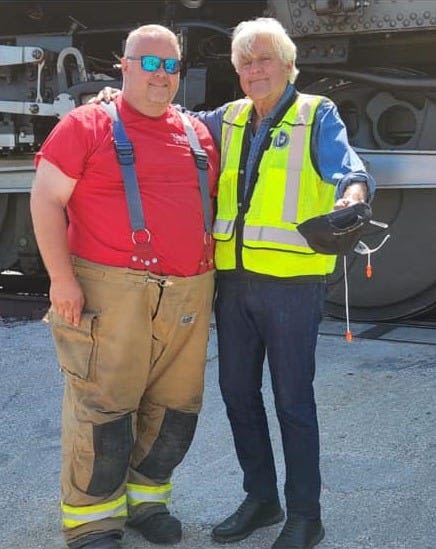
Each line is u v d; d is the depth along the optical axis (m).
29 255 6.69
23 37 6.19
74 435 2.82
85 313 2.73
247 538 2.95
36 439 3.96
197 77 5.60
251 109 2.89
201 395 3.03
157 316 2.76
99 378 2.77
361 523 3.03
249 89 2.76
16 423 4.17
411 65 5.96
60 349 2.81
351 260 5.98
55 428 4.09
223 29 5.62
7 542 3.00
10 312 6.51
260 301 2.78
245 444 2.96
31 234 6.64
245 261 2.77
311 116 2.73
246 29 2.75
